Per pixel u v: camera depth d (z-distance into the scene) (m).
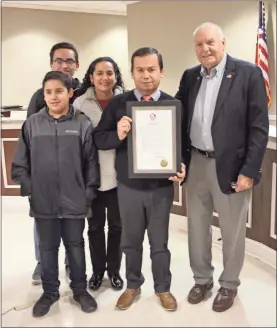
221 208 2.19
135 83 2.11
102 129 2.20
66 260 2.73
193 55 3.96
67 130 2.16
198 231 2.33
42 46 6.23
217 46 2.04
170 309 2.28
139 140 2.09
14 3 5.75
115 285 2.52
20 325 2.18
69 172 2.16
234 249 2.24
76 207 2.19
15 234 3.58
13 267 2.90
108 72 2.29
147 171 2.10
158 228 2.21
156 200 2.16
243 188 2.07
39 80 6.30
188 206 2.32
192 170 2.24
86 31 6.45
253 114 2.04
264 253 2.93
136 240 2.26
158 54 2.08
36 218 2.21
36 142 2.15
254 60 3.48
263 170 2.87
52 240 2.26
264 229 2.93
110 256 2.52
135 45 4.49
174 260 2.98
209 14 3.78
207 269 2.41
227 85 2.05
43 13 6.14
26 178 2.17
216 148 2.09
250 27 3.52
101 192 2.38
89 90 2.39
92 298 2.33
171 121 2.06
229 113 2.05
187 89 2.22
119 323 2.20
